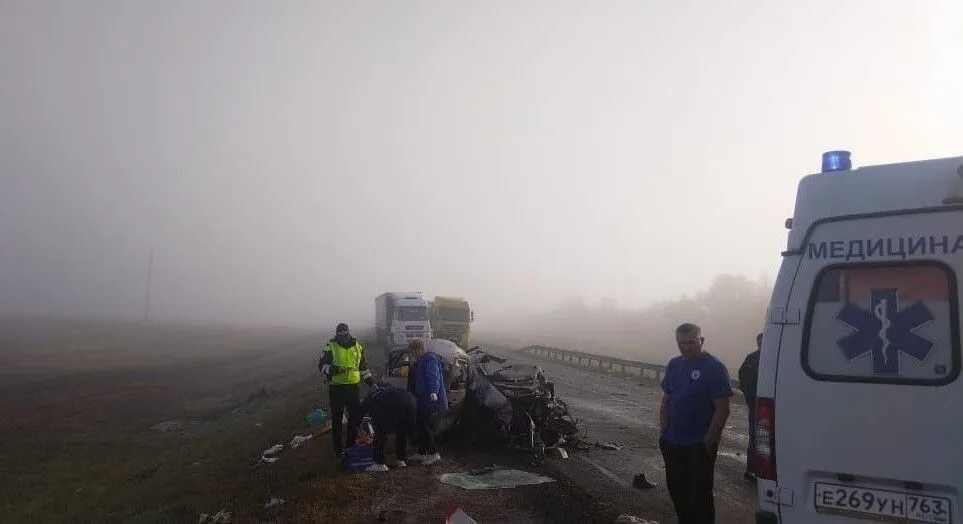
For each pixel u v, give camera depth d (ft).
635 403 61.67
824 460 13.67
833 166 14.71
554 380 85.81
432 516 24.22
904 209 13.39
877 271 13.56
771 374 14.46
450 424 35.73
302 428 46.78
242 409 80.94
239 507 27.02
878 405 13.23
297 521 23.90
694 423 18.38
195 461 49.06
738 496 27.45
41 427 71.92
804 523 13.78
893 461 13.00
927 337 12.93
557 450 35.81
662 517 24.29
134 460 56.49
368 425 33.04
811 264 14.28
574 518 24.04
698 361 18.60
